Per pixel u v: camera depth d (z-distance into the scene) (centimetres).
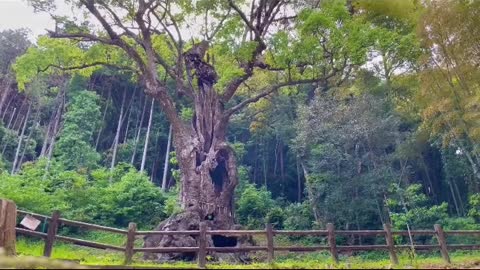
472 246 1059
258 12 1684
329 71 1689
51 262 421
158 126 3531
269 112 2867
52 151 3058
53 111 3509
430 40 1525
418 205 2203
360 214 2075
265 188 2856
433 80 1592
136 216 2264
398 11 1770
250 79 2344
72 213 2052
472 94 1473
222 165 1591
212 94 1639
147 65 1789
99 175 2527
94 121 3078
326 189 2114
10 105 3734
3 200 654
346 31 1477
